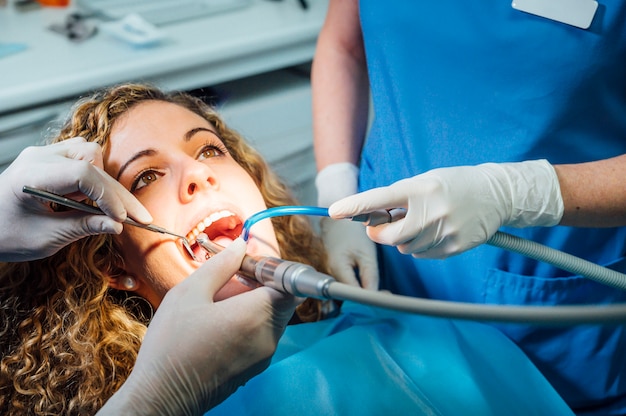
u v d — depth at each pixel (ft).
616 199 3.83
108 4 7.64
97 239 4.22
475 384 4.14
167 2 7.75
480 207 3.63
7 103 5.88
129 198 3.74
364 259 5.22
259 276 3.35
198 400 3.29
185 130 4.35
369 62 4.87
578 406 4.72
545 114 4.20
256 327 3.34
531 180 3.76
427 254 3.76
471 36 4.34
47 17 7.50
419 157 4.72
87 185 3.55
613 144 4.32
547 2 4.08
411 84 4.61
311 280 2.99
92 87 6.19
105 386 4.07
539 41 4.15
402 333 4.55
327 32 5.50
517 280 4.48
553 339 4.56
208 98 6.82
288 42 7.05
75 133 4.37
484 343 4.50
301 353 4.19
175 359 3.25
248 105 6.87
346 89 5.44
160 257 4.09
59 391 4.09
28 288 4.33
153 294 4.36
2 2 7.81
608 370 4.55
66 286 4.25
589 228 4.41
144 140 4.24
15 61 6.43
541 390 4.22
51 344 4.18
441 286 4.92
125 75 6.30
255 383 4.04
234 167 4.45
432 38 4.47
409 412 3.92
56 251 3.97
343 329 4.78
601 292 4.47
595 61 4.04
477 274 4.63
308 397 3.97
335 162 5.32
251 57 6.93
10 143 6.00
